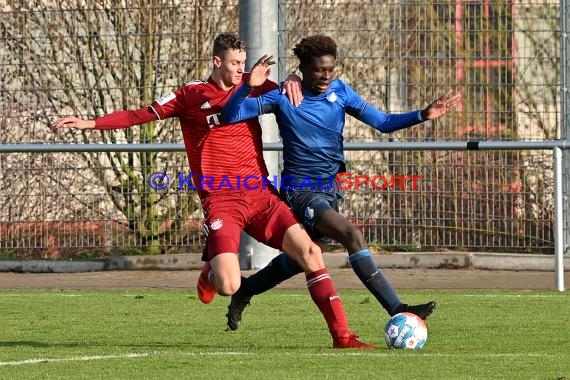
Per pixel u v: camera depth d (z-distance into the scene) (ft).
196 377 53.26
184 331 77.15
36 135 127.03
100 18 125.59
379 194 122.21
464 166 121.08
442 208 121.49
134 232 124.88
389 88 122.01
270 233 66.80
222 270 64.23
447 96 69.72
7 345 68.90
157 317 85.81
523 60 120.37
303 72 69.21
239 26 120.16
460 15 121.08
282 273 70.49
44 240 126.21
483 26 120.78
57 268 124.88
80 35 126.11
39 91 126.62
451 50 121.39
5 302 97.14
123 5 125.39
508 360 59.41
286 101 69.05
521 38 120.37
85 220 125.59
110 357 61.05
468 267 121.60
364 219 122.31
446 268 121.70
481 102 120.98
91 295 103.19
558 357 60.95
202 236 124.47
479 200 120.88
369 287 66.39
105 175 125.08
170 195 124.57
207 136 67.77
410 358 59.93
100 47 125.70
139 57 125.39
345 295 101.14
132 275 120.67
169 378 53.06
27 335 75.41
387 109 122.11
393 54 122.01
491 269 121.08
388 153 121.90
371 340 71.67
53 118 126.52
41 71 126.62
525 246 120.47
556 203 105.29
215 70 67.92
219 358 60.29
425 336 64.64
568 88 118.62
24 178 126.31
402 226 122.01
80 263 124.98
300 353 62.49
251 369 55.88
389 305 66.28
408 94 121.90
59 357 61.67
